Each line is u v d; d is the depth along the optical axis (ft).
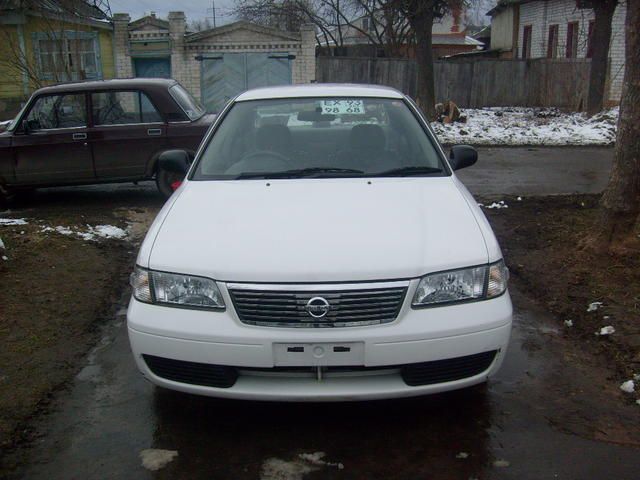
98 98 26.68
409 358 9.46
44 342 13.70
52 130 26.63
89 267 18.54
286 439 10.14
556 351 13.20
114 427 10.53
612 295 15.25
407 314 9.53
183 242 10.43
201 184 13.05
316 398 9.49
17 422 10.60
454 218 11.03
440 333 9.50
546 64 66.18
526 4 95.96
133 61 70.64
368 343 9.34
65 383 12.05
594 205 24.64
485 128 54.24
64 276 17.60
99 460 9.64
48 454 9.78
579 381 11.91
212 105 71.56
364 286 9.43
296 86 16.24
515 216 23.62
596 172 35.50
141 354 10.05
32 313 15.05
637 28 16.10
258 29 69.62
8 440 10.09
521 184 31.89
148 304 10.05
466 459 9.55
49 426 10.56
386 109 15.02
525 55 97.09
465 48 136.77
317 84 16.48
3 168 26.68
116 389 11.82
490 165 38.40
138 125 26.53
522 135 51.01
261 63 70.59
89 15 63.77
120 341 14.01
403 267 9.60
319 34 120.78
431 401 11.23
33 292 16.26
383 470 9.33
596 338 13.55
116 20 68.85
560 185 31.50
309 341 9.30
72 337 14.10
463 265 9.91
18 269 17.72
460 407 11.02
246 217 11.06
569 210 23.99
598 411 10.85
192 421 10.70
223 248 10.09
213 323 9.56
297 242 10.07
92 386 11.94
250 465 9.48
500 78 70.03
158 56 70.28
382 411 10.91
